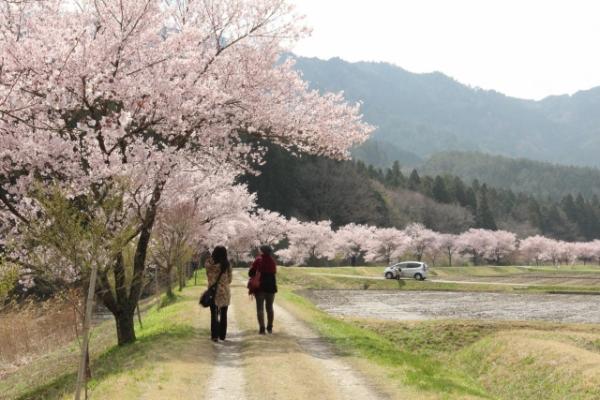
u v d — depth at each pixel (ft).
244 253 255.70
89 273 40.70
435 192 534.78
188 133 57.16
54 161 49.57
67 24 54.34
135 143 52.11
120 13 51.78
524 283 212.64
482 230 411.54
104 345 75.46
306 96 63.98
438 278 240.32
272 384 36.65
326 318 77.87
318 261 332.60
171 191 59.47
